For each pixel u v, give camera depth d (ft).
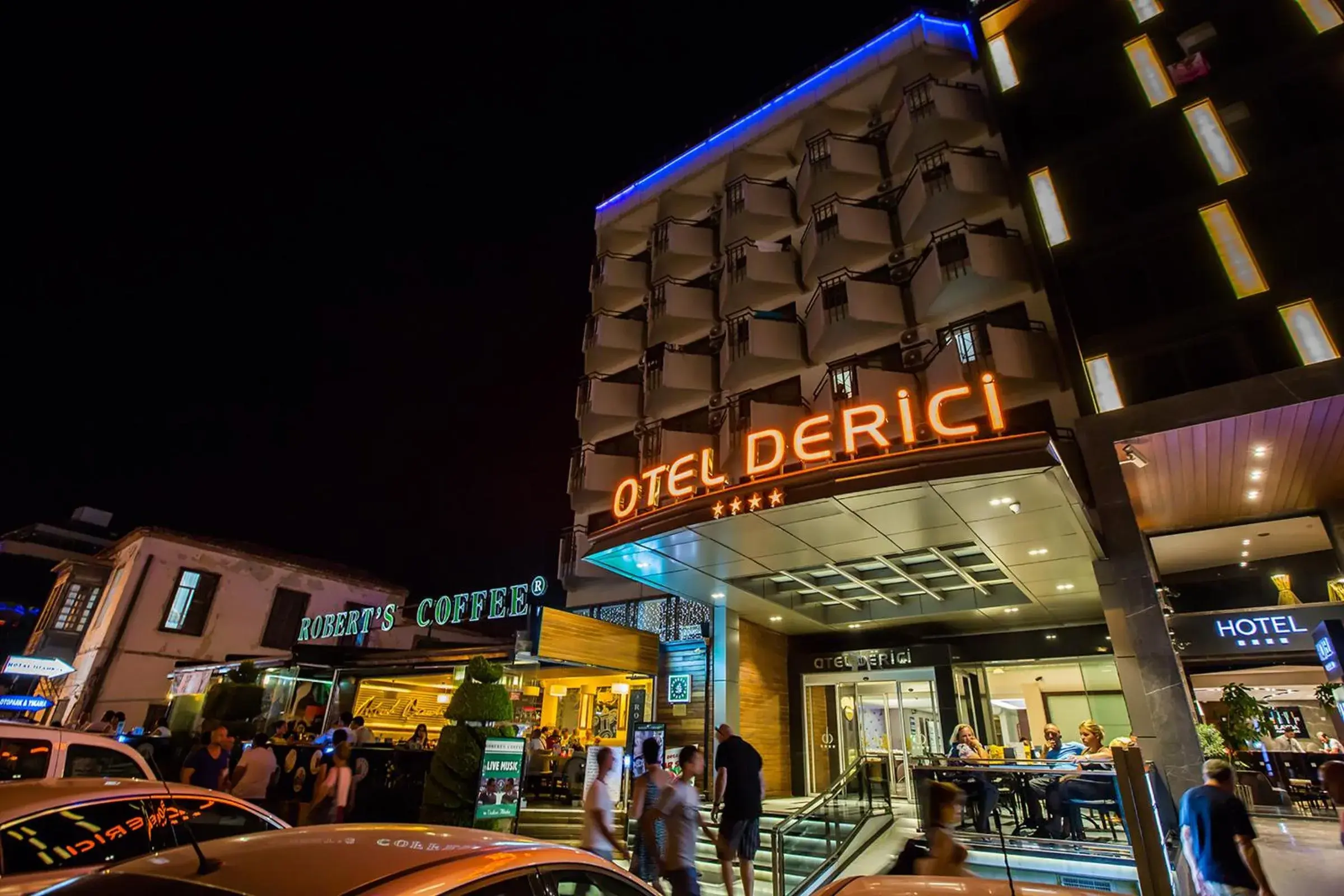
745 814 23.73
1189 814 18.62
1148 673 34.65
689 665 55.52
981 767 31.27
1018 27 56.08
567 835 37.65
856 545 38.22
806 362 58.85
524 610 54.08
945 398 32.94
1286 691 50.93
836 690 58.34
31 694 82.69
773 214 65.87
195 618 82.84
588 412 69.62
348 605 96.22
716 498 34.58
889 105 62.90
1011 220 51.85
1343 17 43.11
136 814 14.55
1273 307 38.01
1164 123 45.91
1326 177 39.63
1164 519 48.85
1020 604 47.83
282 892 6.49
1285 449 38.65
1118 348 41.55
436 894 6.85
